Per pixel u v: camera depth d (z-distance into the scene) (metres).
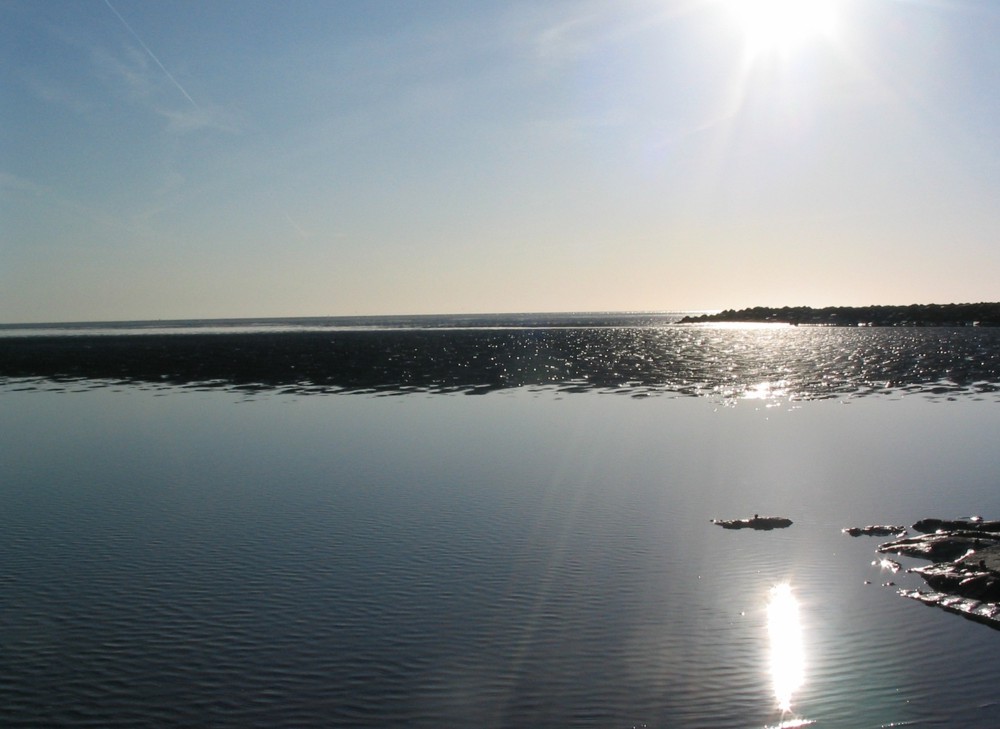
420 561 17.81
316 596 15.80
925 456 28.81
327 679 12.62
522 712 11.76
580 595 15.84
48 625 14.53
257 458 29.42
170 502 23.09
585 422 37.09
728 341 102.31
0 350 98.06
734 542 19.09
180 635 14.11
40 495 24.12
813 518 21.08
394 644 13.77
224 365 71.06
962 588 15.67
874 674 12.77
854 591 16.02
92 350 94.88
